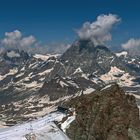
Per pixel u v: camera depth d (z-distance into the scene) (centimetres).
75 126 19788
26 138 19838
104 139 17850
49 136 19700
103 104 19262
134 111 18700
